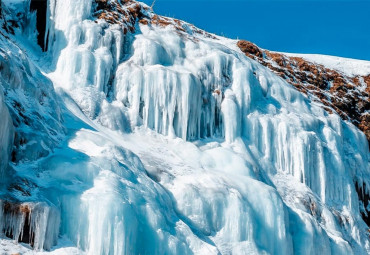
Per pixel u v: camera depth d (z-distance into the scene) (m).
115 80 28.45
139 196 20.66
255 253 23.62
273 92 34.59
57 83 26.88
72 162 20.36
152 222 20.33
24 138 20.23
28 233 17.58
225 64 32.25
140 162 23.59
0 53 21.50
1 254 16.41
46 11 30.03
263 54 41.41
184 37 32.94
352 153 36.88
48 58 28.73
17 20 30.73
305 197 29.97
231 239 23.58
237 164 27.86
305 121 33.47
